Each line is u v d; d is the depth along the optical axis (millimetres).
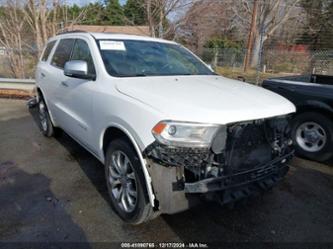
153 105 2254
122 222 2734
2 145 4742
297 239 2561
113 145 2705
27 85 8680
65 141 4977
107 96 2713
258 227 2709
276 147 2613
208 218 2824
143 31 13469
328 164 4172
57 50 4465
